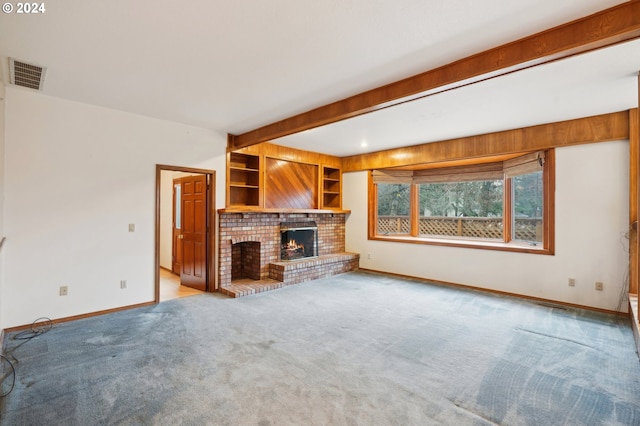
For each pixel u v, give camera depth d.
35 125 3.30
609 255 3.87
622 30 1.83
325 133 4.81
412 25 2.05
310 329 3.29
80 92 3.27
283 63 2.59
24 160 3.25
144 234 4.09
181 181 5.41
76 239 3.58
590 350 2.81
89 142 3.65
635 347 2.87
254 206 5.34
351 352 2.75
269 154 5.47
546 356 2.69
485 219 5.58
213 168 4.76
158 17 1.97
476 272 5.00
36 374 2.36
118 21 2.02
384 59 2.50
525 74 2.72
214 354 2.70
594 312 3.88
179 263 6.09
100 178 3.74
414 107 3.58
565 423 1.84
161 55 2.46
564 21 1.99
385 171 6.33
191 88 3.12
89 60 2.55
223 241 4.85
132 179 3.99
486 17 1.96
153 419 1.86
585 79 2.82
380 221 6.66
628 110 3.69
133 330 3.23
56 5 1.84
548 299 4.30
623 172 3.77
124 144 3.91
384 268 6.19
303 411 1.94
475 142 4.87
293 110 3.79
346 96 3.31
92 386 2.20
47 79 2.93
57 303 3.45
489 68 2.35
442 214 6.12
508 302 4.29
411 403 2.02
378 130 4.58
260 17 1.97
